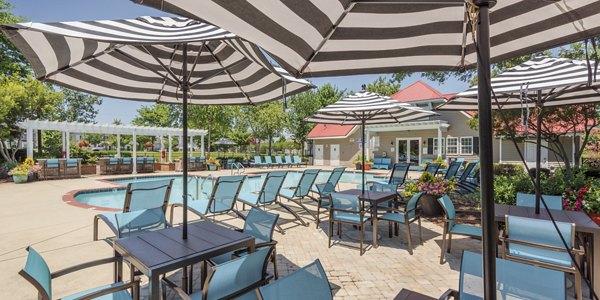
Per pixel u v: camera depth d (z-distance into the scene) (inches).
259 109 1017.5
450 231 147.6
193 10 56.7
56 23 80.7
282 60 83.4
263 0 57.4
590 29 75.9
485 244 50.6
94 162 783.1
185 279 107.7
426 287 123.4
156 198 179.3
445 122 673.6
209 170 764.6
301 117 1217.4
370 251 165.5
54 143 879.7
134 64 131.9
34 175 504.1
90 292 84.1
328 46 84.1
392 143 788.6
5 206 278.7
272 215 119.8
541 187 205.0
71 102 1300.4
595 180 217.3
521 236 114.0
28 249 74.5
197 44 128.9
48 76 113.4
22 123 532.4
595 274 113.6
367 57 92.5
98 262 91.2
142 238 102.5
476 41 53.1
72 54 100.6
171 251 90.4
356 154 873.5
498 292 71.6
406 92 767.7
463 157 661.3
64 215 242.2
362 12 72.1
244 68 144.1
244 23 64.3
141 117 1226.6
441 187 246.1
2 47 642.2
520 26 78.6
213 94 172.9
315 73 95.3
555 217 127.4
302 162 971.3
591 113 282.5
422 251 164.9
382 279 130.7
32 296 114.8
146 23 107.1
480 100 52.0
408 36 83.0
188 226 117.0
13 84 532.1
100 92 141.9
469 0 53.2
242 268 76.1
